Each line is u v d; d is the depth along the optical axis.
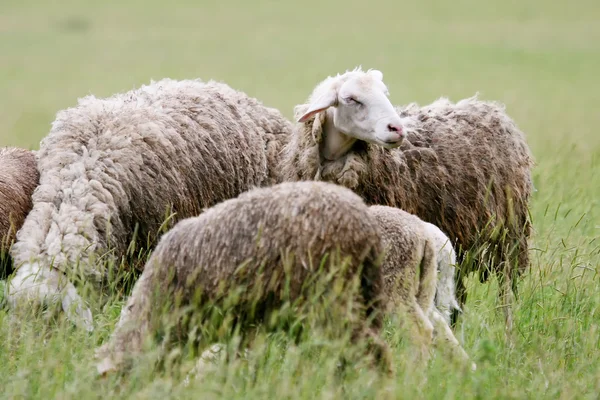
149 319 15.84
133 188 20.94
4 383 15.67
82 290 18.20
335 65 117.56
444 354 16.80
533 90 93.75
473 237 22.83
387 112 19.91
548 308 19.67
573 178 31.27
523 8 190.75
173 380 14.97
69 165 20.83
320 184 15.28
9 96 85.25
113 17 185.75
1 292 20.41
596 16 177.00
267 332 15.45
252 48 139.38
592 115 72.50
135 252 21.11
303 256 14.75
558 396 15.68
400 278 17.48
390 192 21.48
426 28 166.62
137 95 23.70
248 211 15.16
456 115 23.38
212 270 15.24
